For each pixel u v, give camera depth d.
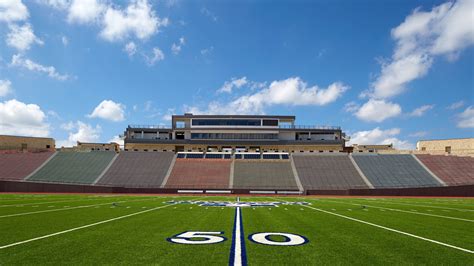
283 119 63.84
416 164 48.41
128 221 13.01
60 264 6.68
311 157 53.06
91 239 9.19
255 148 62.69
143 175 46.78
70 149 60.22
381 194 40.59
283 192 41.62
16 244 8.52
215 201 26.33
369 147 73.06
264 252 7.75
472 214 17.03
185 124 65.44
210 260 6.98
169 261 6.89
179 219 13.74
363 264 6.84
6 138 58.44
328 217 15.11
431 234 10.49
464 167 46.34
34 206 19.69
